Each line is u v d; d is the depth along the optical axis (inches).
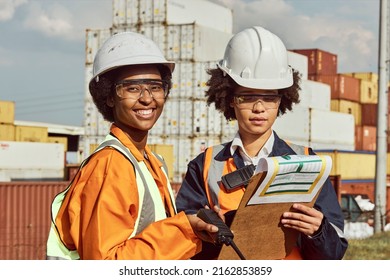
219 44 1274.6
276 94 147.4
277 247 126.5
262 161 114.0
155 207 119.4
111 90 124.4
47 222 717.9
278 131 1163.9
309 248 131.6
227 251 121.0
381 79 825.5
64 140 2021.4
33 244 705.6
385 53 826.2
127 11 1280.8
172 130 1195.3
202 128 1177.4
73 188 116.3
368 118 1722.4
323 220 125.5
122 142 122.0
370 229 849.5
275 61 150.0
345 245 136.9
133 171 115.5
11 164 1254.9
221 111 157.6
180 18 1302.9
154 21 1262.3
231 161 147.4
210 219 113.6
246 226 119.5
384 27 820.6
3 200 695.7
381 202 820.6
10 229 696.4
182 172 1176.2
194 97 1190.9
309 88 1398.9
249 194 115.0
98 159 115.3
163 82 127.6
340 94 1679.4
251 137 148.8
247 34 154.8
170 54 1224.8
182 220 112.1
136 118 123.2
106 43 127.7
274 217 122.1
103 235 109.1
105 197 110.5
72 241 115.9
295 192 119.4
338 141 1396.4
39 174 1288.1
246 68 150.1
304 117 1262.3
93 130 1264.8
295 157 115.6
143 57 122.2
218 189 143.9
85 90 1282.0
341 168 1164.5
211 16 1417.3
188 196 148.7
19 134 1537.9
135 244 109.9
